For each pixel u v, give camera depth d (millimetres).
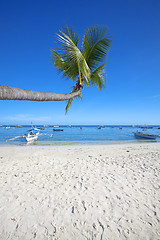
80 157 8344
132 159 7520
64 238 2295
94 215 2861
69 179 4664
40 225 2580
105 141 22047
